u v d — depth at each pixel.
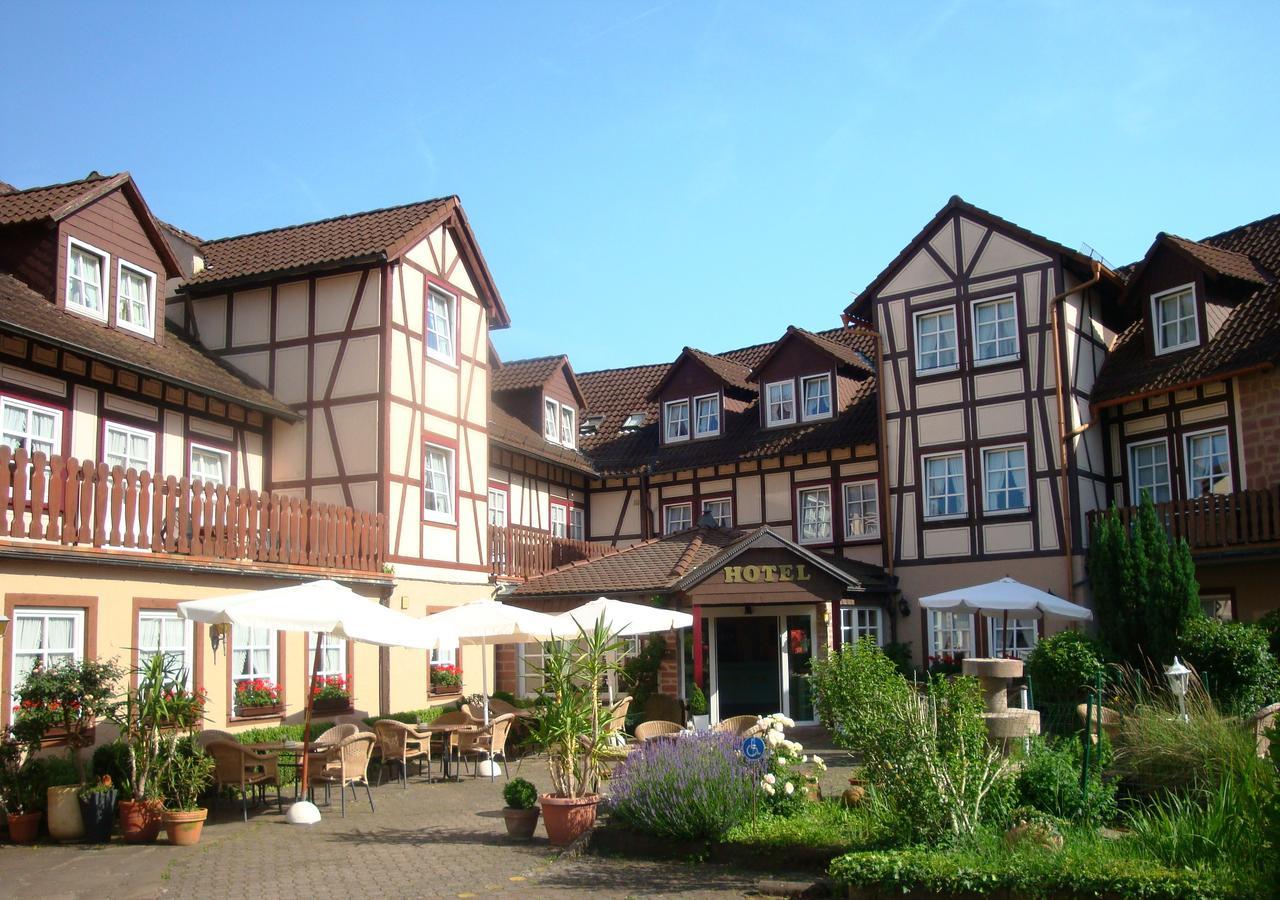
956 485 21.09
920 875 7.00
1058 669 14.27
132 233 16.05
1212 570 18.14
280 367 18.31
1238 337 18.59
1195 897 6.23
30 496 11.88
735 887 7.98
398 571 17.66
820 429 23.34
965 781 8.08
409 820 11.15
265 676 15.31
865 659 9.80
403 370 18.16
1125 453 20.42
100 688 10.87
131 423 15.20
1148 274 20.11
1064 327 20.11
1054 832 7.67
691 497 24.97
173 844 9.91
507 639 15.79
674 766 9.36
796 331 23.81
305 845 9.86
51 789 10.14
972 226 21.23
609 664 10.48
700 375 25.36
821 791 10.99
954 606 16.86
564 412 25.77
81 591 12.25
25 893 8.10
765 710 20.09
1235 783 7.48
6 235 14.87
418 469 18.34
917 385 21.66
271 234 20.14
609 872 8.55
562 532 24.97
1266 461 17.86
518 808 9.99
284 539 15.28
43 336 13.12
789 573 18.77
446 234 19.73
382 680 17.42
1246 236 21.69
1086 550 19.55
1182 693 9.90
